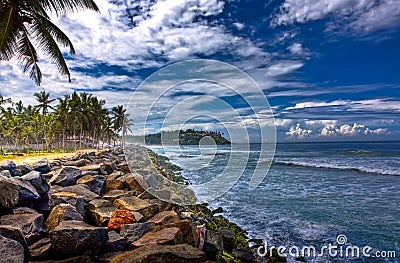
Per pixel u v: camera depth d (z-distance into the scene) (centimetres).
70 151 4766
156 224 634
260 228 865
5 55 1118
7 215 507
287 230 845
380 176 1986
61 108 4631
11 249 381
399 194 1361
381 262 639
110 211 648
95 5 1098
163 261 396
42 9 1059
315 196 1307
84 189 795
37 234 479
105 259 449
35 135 4975
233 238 695
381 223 907
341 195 1334
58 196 644
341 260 650
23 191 564
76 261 438
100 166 1229
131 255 407
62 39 1210
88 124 4784
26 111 5247
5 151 4388
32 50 1202
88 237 454
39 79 1273
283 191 1416
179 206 893
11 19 1004
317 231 837
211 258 566
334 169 2411
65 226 464
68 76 1279
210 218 904
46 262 429
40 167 1013
